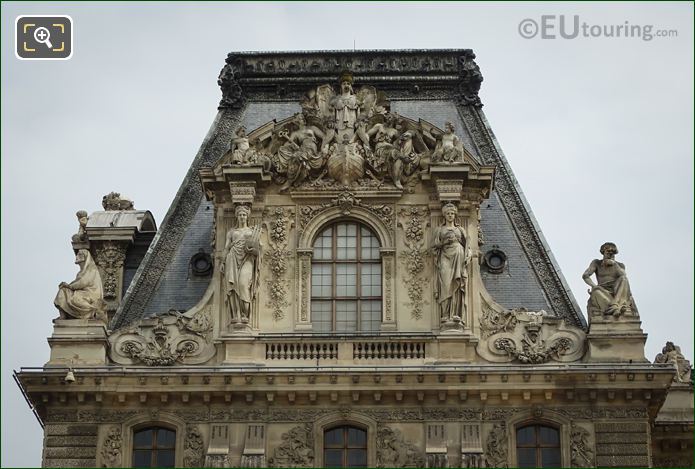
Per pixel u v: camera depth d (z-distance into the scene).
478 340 79.12
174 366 78.62
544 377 77.50
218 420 77.62
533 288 82.00
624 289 79.25
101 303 79.81
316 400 77.62
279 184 82.06
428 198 81.62
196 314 79.75
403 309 80.06
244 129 82.88
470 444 76.94
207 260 83.38
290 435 77.38
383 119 83.00
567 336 79.00
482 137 87.75
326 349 78.62
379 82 89.50
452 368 77.50
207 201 85.62
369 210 81.75
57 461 77.31
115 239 85.69
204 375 77.56
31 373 77.56
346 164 81.81
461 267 79.44
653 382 77.38
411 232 81.25
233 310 79.31
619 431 77.31
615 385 77.44
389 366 77.81
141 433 78.12
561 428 77.44
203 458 77.25
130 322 81.62
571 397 77.56
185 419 77.75
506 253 83.31
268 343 78.88
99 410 78.06
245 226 80.75
